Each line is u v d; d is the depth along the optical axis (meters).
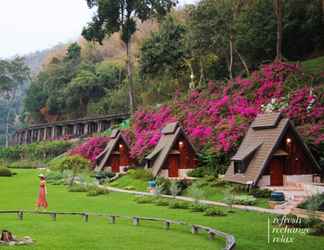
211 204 26.08
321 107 33.81
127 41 64.56
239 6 53.09
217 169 35.25
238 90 43.34
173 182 32.38
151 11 64.50
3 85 127.94
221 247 14.77
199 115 43.78
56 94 106.38
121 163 48.97
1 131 147.75
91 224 20.30
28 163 77.19
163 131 42.19
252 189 26.92
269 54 53.06
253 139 30.34
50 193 35.94
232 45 52.56
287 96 37.16
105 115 80.81
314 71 40.56
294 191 26.28
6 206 27.62
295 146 28.62
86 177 42.22
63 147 78.25
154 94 72.56
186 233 18.05
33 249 13.54
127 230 18.36
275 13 49.84
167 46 61.81
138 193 33.72
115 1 61.34
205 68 59.69
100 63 112.12
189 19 55.28
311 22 49.12
